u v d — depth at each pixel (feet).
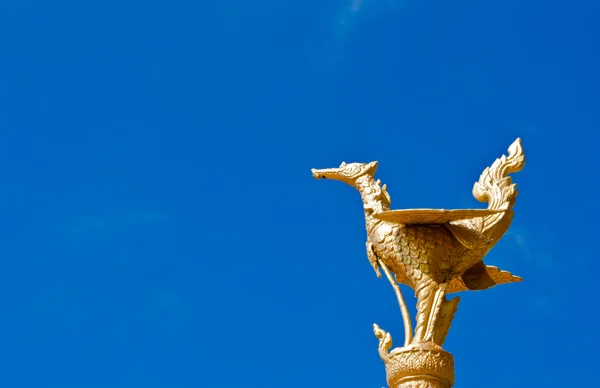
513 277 31.76
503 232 30.48
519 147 32.37
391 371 27.68
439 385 27.27
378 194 31.94
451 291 31.32
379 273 30.37
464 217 28.60
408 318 28.60
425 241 29.48
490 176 31.76
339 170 33.40
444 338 28.89
